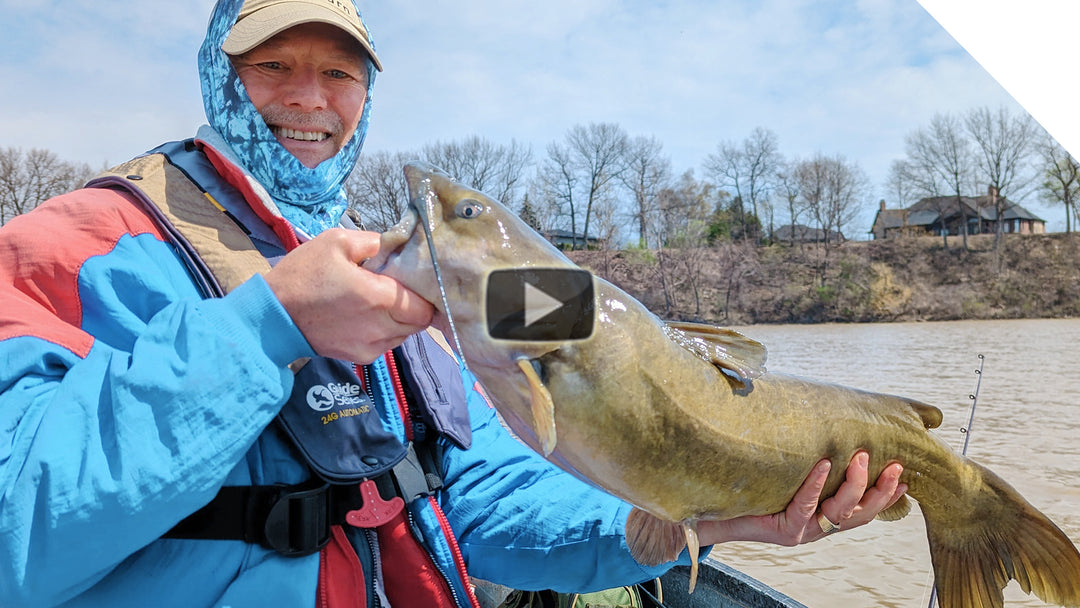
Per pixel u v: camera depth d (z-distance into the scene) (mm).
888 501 1878
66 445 1105
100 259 1340
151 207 1460
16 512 1072
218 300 1211
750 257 38031
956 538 2041
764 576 5379
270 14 1682
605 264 39812
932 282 34094
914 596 4801
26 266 1302
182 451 1111
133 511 1087
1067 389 14367
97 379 1172
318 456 1423
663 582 2824
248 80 1762
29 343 1202
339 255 1200
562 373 1415
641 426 1509
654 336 1557
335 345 1213
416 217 1341
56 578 1103
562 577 1785
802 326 33406
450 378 1852
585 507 1814
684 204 41219
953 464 1955
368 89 1943
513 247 1361
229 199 1588
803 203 39250
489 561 1799
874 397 1898
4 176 29953
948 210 36906
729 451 1622
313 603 1390
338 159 1902
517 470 1890
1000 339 24031
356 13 1839
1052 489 7824
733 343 1722
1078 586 1909
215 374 1141
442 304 1337
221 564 1317
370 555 1532
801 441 1724
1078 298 31500
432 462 1760
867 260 35562
